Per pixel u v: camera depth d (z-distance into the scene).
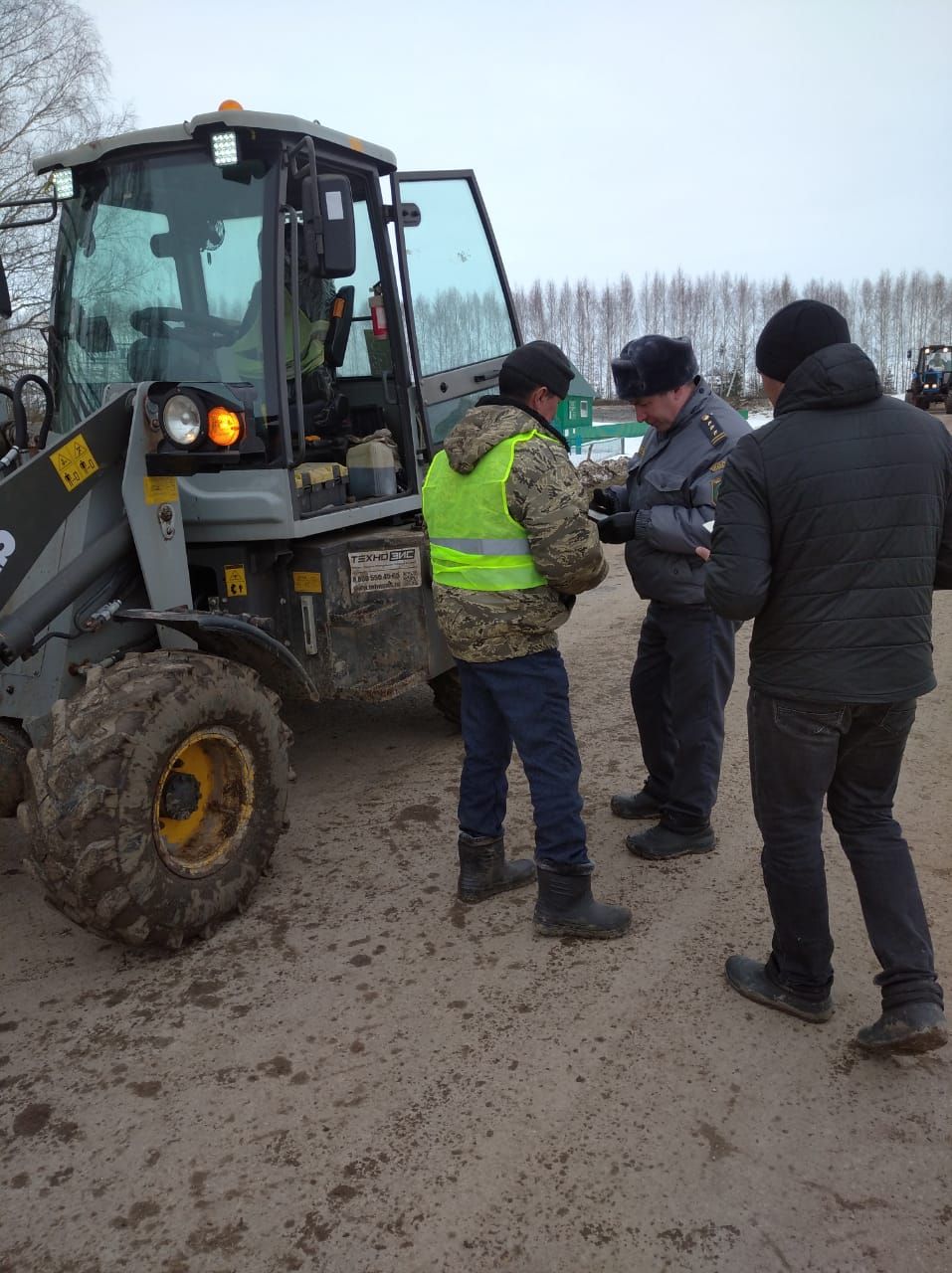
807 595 2.16
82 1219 1.93
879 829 2.29
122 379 3.67
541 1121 2.14
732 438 2.96
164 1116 2.20
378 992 2.65
